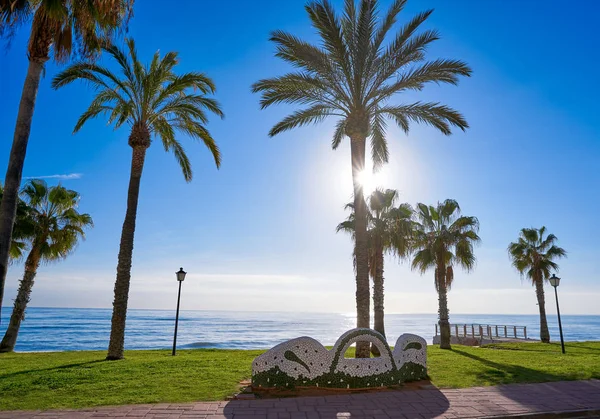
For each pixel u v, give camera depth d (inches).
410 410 330.3
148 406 337.4
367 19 558.3
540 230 1315.2
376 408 335.6
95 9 392.2
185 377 449.1
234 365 532.7
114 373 465.4
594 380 470.0
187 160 790.5
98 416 308.2
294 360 402.3
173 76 714.8
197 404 344.2
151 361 561.6
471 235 970.1
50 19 375.9
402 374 437.1
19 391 385.1
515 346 1087.6
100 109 692.7
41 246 891.4
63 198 918.4
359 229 569.9
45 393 378.6
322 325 4859.7
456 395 386.0
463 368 543.5
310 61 573.3
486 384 441.4
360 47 567.8
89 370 482.3
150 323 4404.5
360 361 415.5
